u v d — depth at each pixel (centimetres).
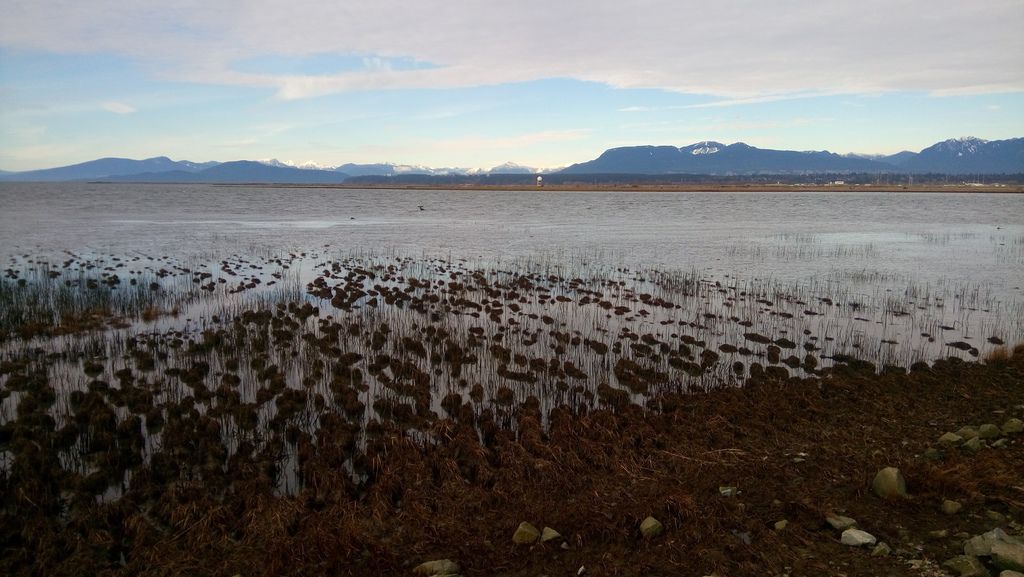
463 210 11606
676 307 3034
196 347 2194
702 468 1225
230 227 7469
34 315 2628
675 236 6544
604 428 1461
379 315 2792
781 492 1080
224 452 1393
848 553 863
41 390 1734
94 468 1332
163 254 4825
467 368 2039
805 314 2895
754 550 889
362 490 1245
